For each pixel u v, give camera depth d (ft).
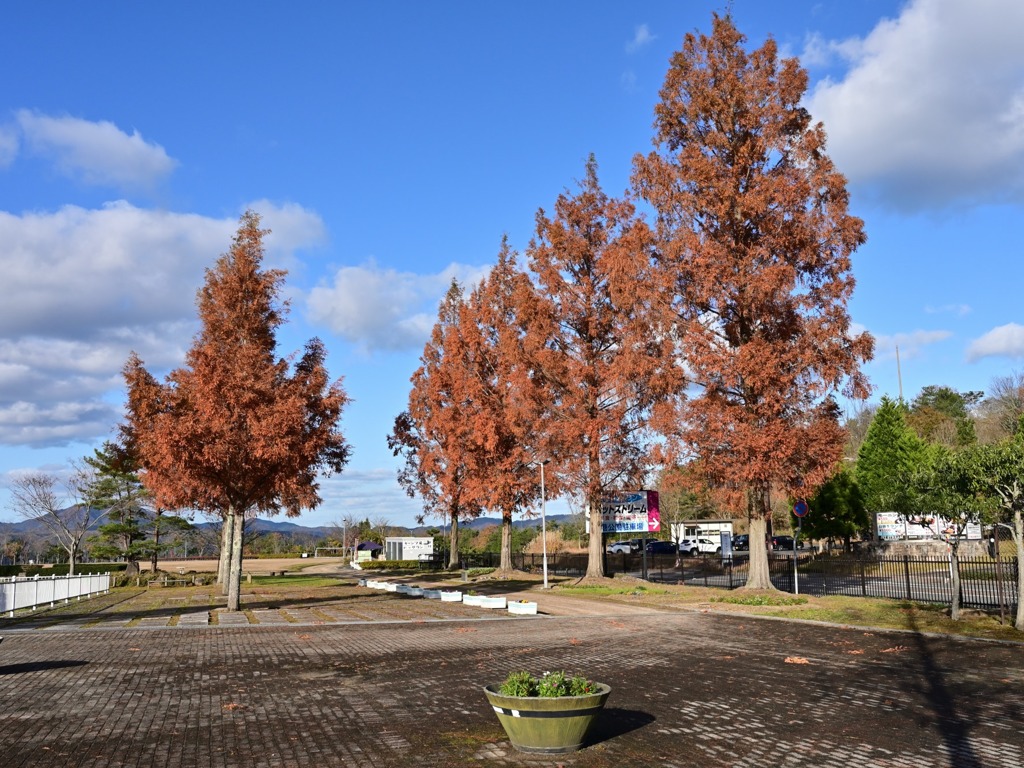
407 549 231.91
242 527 85.20
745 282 81.41
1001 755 25.67
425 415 168.25
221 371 79.71
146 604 97.91
